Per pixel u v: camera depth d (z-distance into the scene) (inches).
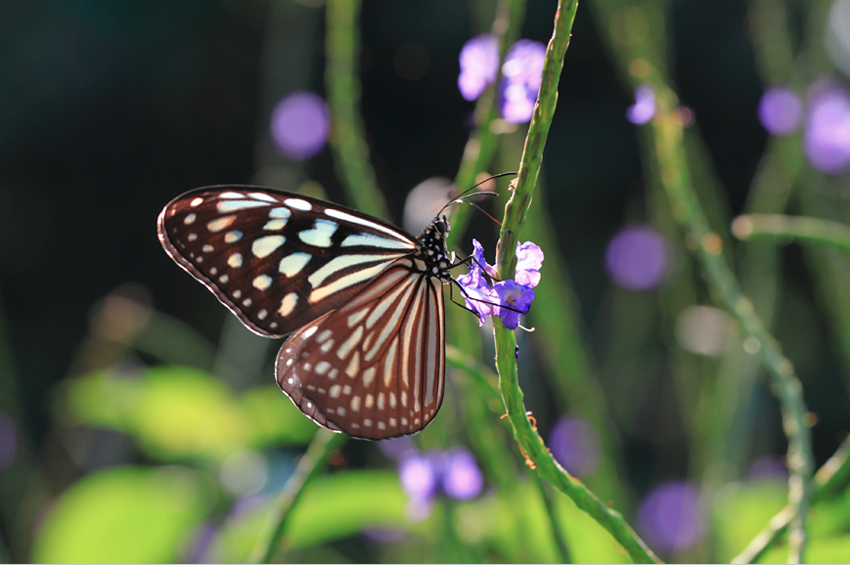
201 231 24.7
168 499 31.3
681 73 64.3
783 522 24.2
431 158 69.7
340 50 26.3
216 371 39.1
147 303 45.6
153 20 73.0
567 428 28.8
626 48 27.5
